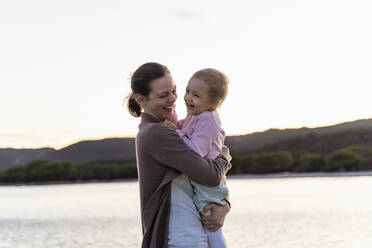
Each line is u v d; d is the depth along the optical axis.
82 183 81.12
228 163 2.88
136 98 2.91
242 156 69.88
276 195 25.28
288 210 17.00
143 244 2.75
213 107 2.89
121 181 82.25
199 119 2.85
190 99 2.88
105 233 12.70
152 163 2.76
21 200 34.00
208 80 2.83
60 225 15.50
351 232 11.02
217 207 2.81
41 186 75.06
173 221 2.75
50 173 85.44
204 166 2.71
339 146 75.12
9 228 15.27
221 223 2.83
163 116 2.90
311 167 63.41
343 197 21.86
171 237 2.72
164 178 2.73
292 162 65.62
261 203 20.45
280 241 10.12
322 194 24.52
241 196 25.50
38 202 30.50
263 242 10.07
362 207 16.97
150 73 2.82
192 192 2.84
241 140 92.75
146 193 2.78
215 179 2.74
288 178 53.38
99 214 18.89
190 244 2.71
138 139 2.81
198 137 2.79
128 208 21.48
